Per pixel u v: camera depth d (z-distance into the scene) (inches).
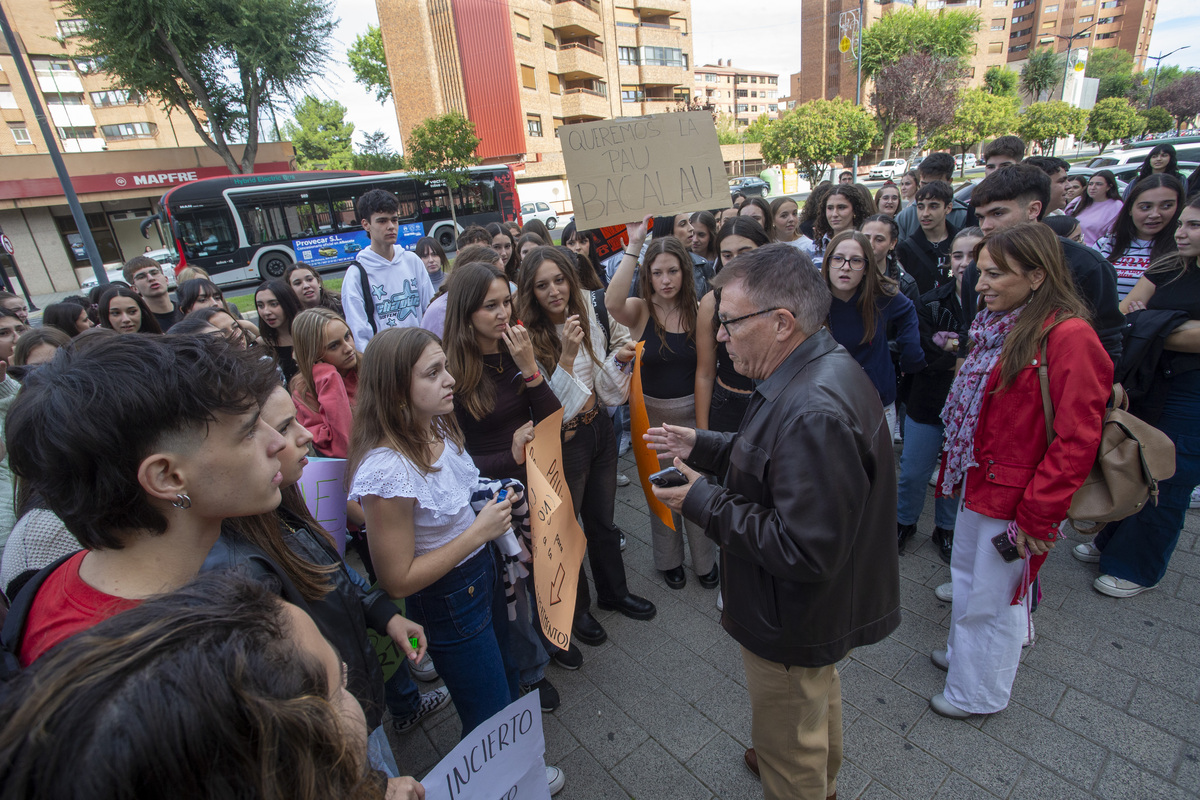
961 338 109.9
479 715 69.5
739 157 1721.2
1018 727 79.6
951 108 1024.2
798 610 53.0
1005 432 71.5
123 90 793.6
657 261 103.1
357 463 60.8
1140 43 3159.5
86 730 18.3
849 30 1218.6
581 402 93.5
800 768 58.3
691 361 110.8
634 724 85.6
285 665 24.4
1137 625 96.2
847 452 48.3
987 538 74.6
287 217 609.9
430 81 1155.9
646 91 1581.0
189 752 18.7
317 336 102.8
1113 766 73.1
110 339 31.7
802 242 182.1
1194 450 93.3
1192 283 94.1
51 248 965.2
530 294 96.3
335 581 50.1
